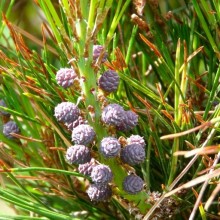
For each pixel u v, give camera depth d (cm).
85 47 31
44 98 38
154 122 36
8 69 38
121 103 37
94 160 33
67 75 32
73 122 32
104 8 31
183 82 36
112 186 34
